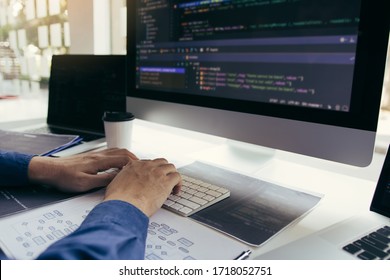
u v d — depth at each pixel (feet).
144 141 3.01
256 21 2.03
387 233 1.38
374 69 1.59
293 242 1.33
